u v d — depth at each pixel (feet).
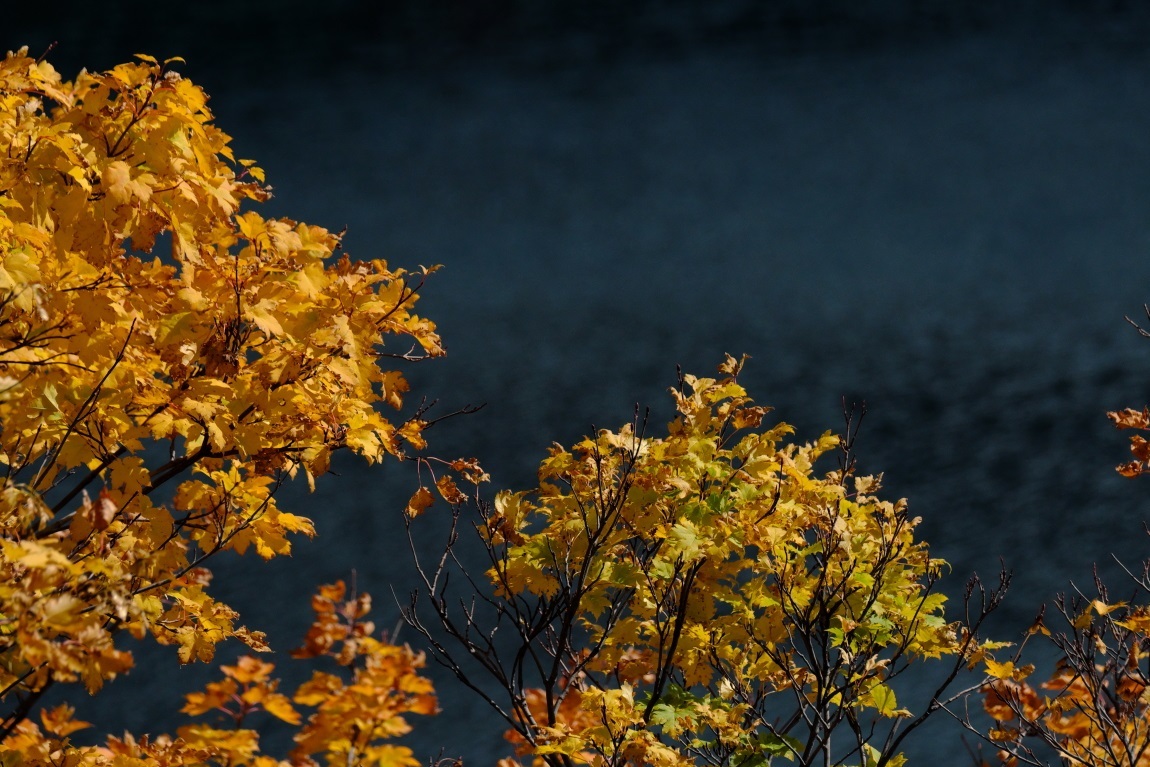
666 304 174.19
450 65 317.01
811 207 229.04
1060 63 296.30
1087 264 183.52
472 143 270.26
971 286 176.45
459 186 243.60
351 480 109.50
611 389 134.72
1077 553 88.22
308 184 241.96
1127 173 229.86
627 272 193.77
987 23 329.52
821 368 141.38
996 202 222.28
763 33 335.26
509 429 121.19
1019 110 271.69
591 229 219.61
